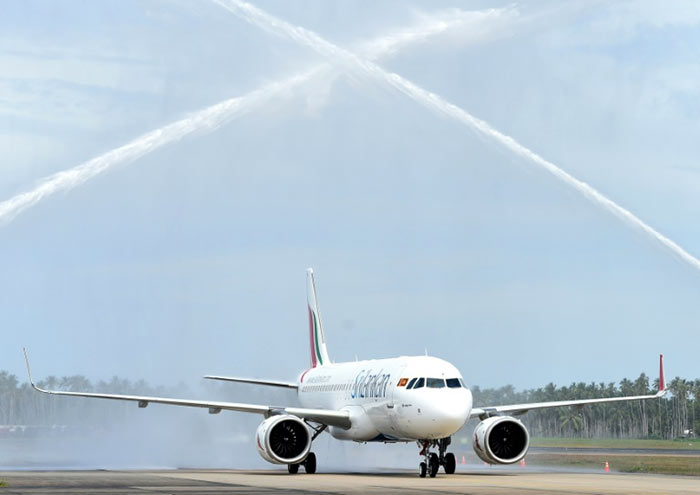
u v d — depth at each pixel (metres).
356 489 86.50
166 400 121.88
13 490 82.56
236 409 123.62
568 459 166.62
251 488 87.62
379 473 124.94
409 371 114.12
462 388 111.94
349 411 127.38
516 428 117.06
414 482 98.12
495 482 98.12
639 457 171.88
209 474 117.12
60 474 115.00
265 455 117.06
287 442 120.00
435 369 113.25
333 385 136.62
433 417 109.00
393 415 114.69
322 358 158.75
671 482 98.06
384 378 118.75
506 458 116.12
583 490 84.75
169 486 90.12
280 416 119.00
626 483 96.06
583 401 126.94
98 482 96.19
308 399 146.38
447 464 116.75
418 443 120.50
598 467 141.00
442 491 83.38
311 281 165.25
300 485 92.69
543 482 97.81
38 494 77.50
